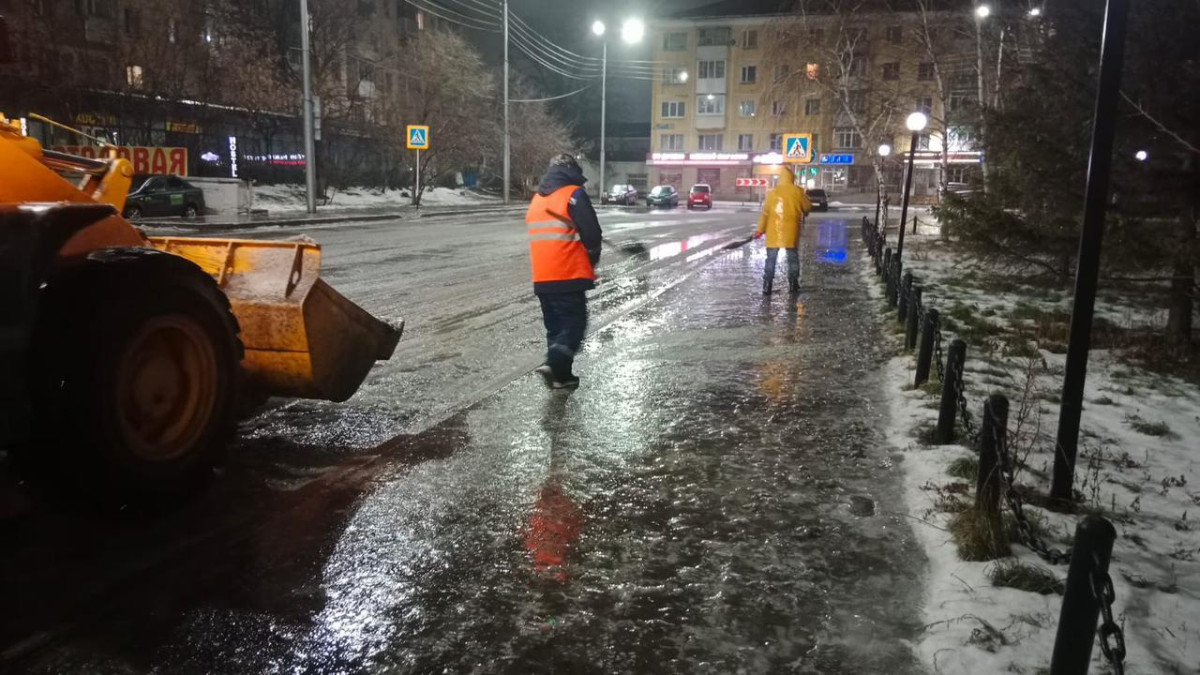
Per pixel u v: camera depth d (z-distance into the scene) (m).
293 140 42.22
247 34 38.03
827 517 4.27
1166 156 7.70
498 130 53.22
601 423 5.87
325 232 24.66
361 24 54.72
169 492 4.05
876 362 7.88
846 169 66.38
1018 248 8.65
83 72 30.11
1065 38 8.29
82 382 3.57
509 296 12.12
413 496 4.51
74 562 3.66
